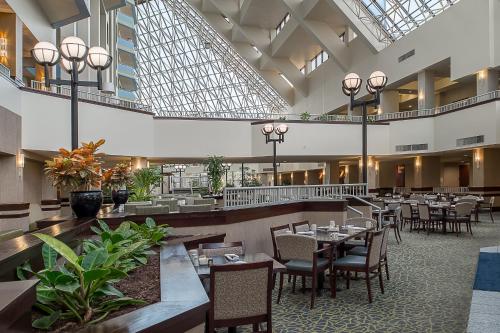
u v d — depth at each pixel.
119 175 7.12
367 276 4.36
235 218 5.97
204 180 22.64
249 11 22.19
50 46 6.29
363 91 20.22
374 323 3.71
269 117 17.72
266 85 33.97
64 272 1.80
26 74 15.51
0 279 1.69
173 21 36.03
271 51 25.34
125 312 1.82
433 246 7.87
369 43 18.95
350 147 17.41
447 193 16.84
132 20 25.50
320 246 4.97
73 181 4.41
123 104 13.97
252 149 17.02
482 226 11.06
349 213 8.49
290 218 7.32
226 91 41.00
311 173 28.59
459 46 14.64
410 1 16.75
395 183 22.88
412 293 4.64
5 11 10.16
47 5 11.81
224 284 2.61
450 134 15.42
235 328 3.33
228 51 32.69
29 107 10.35
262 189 6.86
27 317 1.27
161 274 2.32
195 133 16.38
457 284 4.99
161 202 7.34
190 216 5.61
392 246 7.90
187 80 41.59
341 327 3.62
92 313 1.77
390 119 17.67
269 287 2.73
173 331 1.60
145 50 40.12
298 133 16.91
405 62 17.48
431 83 16.81
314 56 25.98
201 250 3.82
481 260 6.27
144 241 2.35
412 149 17.02
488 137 13.35
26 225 9.77
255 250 6.34
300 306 4.25
